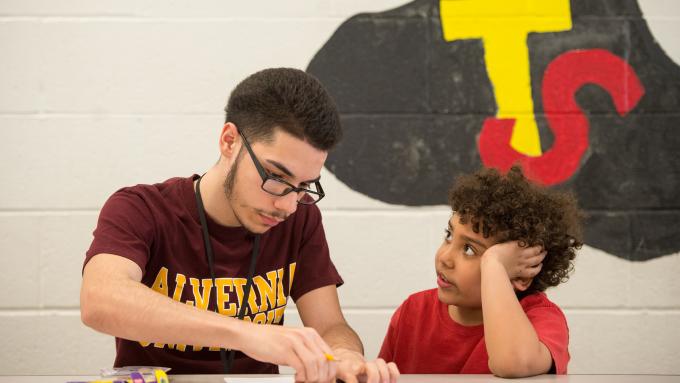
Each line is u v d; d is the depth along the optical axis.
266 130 1.19
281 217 1.24
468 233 1.39
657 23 2.13
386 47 2.12
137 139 2.10
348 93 2.12
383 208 2.11
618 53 2.13
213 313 1.10
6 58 2.08
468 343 1.45
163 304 1.10
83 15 2.10
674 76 2.13
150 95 2.11
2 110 2.07
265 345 1.04
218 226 1.37
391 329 1.62
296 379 1.03
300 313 1.50
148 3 2.11
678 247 2.11
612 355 2.09
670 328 2.10
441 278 1.43
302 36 2.12
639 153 2.12
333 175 2.11
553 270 1.45
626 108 2.13
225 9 2.12
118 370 1.05
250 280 1.40
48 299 2.07
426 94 2.12
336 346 1.31
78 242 2.08
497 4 2.13
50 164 2.08
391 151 2.12
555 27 2.13
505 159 2.12
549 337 1.26
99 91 2.10
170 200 1.38
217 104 2.11
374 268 2.11
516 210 1.37
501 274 1.29
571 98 2.12
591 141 2.12
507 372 1.17
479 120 2.12
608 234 2.11
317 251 1.50
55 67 2.09
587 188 2.12
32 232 2.07
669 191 2.12
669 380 1.15
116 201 1.34
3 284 2.06
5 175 2.07
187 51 2.11
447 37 2.13
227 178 1.27
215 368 1.35
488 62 2.13
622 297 2.10
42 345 2.06
